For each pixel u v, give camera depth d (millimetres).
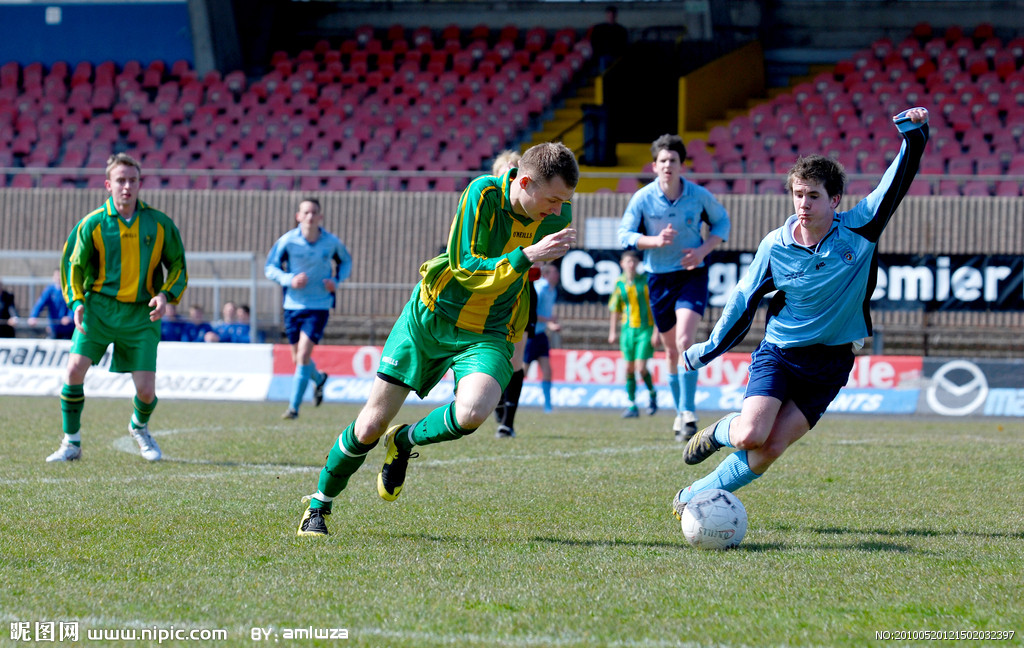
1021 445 16766
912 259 30766
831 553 8039
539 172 7848
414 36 51312
